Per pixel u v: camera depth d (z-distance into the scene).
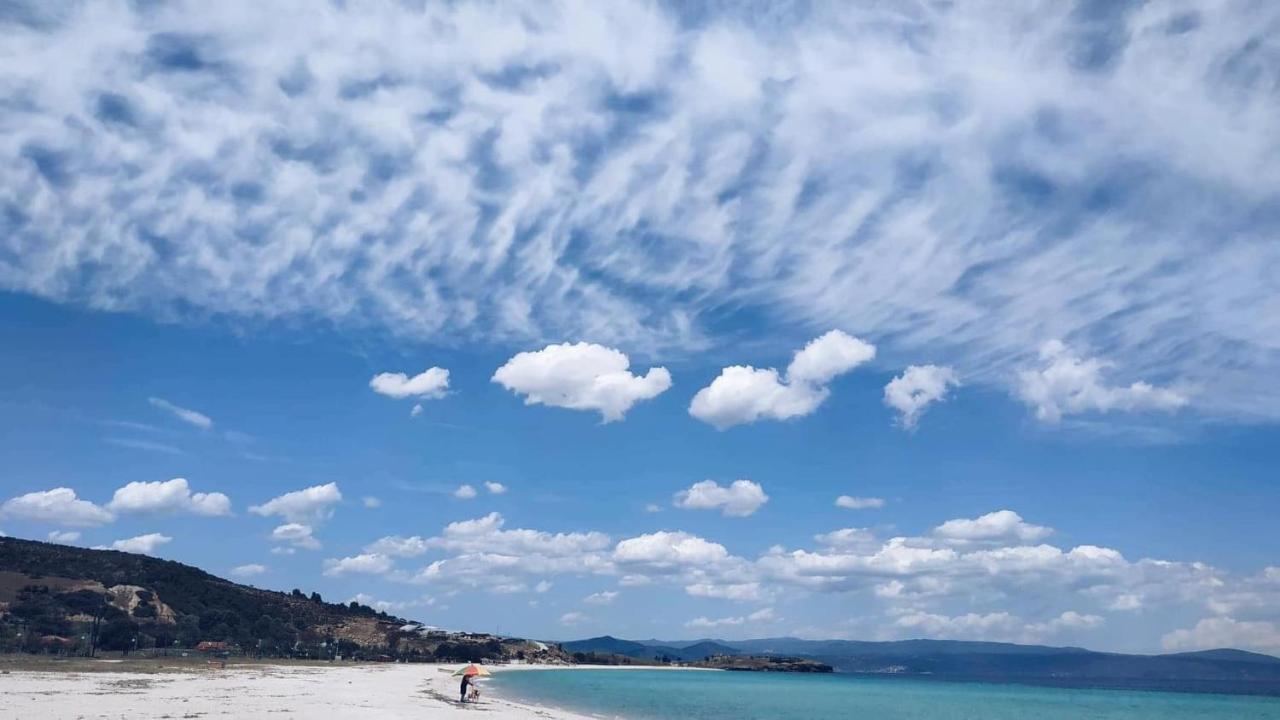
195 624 193.12
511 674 192.00
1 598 169.38
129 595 193.00
